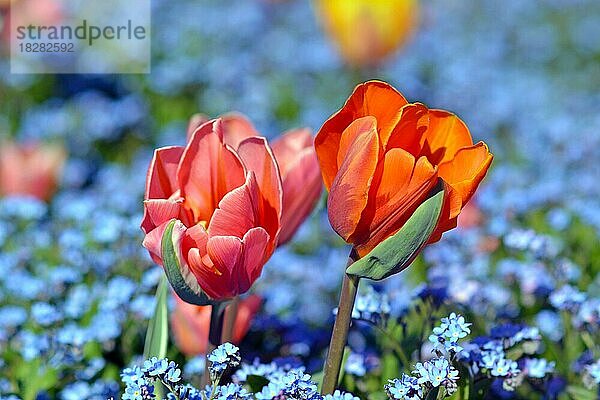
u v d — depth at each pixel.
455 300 0.87
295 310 1.05
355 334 0.93
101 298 0.93
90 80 1.81
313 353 0.88
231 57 2.01
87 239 1.06
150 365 0.68
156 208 0.68
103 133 1.59
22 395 0.79
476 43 2.30
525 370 0.77
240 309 0.80
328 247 1.20
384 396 0.75
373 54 1.49
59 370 0.82
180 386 0.68
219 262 0.67
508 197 1.11
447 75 2.00
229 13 2.29
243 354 0.85
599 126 1.50
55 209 1.25
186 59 1.93
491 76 2.00
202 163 0.69
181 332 0.80
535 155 1.39
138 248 0.98
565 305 0.83
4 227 1.03
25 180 1.18
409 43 2.13
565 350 0.84
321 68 1.93
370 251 0.66
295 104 1.79
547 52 2.29
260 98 1.75
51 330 0.85
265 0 2.42
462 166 0.66
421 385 0.69
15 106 1.70
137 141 1.62
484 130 1.63
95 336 0.84
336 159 0.67
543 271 0.93
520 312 0.90
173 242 0.67
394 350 0.81
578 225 1.07
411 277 1.00
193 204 0.70
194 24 2.19
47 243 1.04
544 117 1.68
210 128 0.69
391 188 0.65
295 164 0.73
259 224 0.69
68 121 1.60
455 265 0.97
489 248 1.03
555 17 2.63
